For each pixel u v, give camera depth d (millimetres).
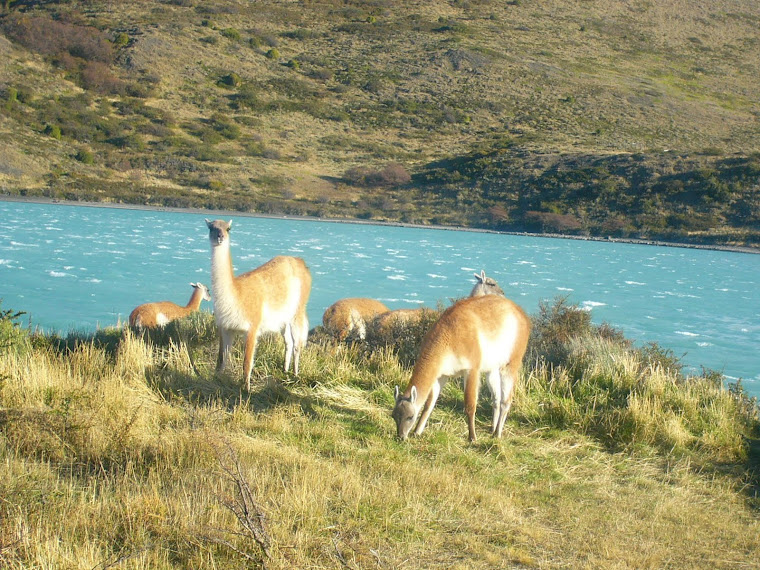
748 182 77438
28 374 9164
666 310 33625
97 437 7535
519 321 9680
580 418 10258
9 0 132750
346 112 110812
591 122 108750
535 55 135125
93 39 111938
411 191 87625
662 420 10109
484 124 109000
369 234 65125
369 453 8352
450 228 75688
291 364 12062
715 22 164125
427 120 109250
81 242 45062
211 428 8172
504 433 9766
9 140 80938
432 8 155750
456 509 6984
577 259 55000
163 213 71125
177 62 114500
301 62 125688
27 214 60500
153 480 6801
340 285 34844
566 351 13641
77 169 80688
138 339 12547
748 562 6344
